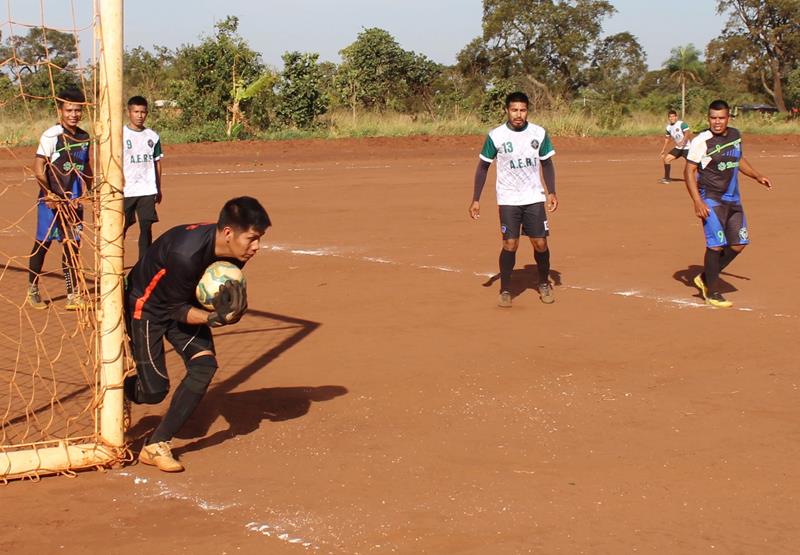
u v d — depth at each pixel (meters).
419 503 4.45
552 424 5.58
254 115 34.25
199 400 4.94
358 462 5.00
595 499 4.48
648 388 6.27
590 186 20.75
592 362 6.91
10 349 7.32
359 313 8.54
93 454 4.93
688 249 12.16
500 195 8.78
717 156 8.68
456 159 29.16
